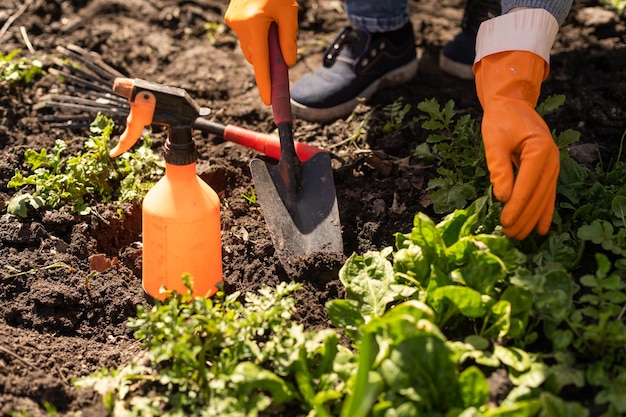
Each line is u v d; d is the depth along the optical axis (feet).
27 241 4.90
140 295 4.72
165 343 4.18
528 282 4.16
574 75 6.03
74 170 5.11
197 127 5.25
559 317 4.15
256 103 5.92
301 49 6.46
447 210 4.84
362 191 5.21
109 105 5.72
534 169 4.33
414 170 5.25
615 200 4.66
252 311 4.35
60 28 6.41
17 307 4.62
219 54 6.33
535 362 4.13
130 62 6.23
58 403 4.20
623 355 4.12
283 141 4.89
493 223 4.60
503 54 4.61
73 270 4.79
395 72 5.95
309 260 4.67
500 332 4.20
